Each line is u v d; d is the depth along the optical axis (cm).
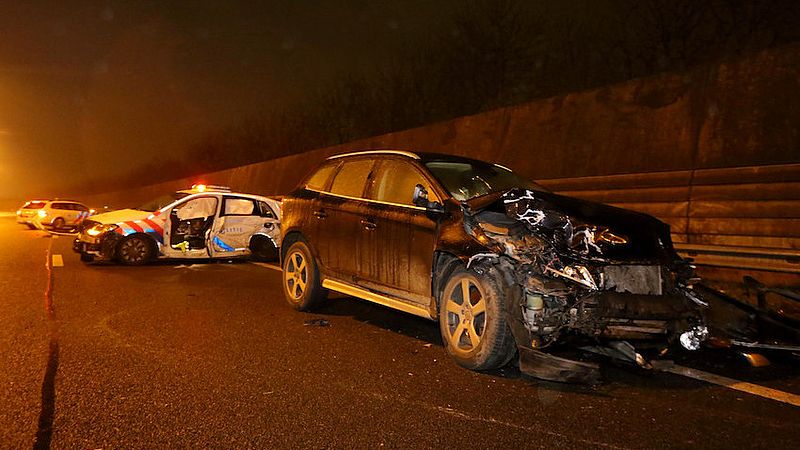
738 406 425
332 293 853
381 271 601
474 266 495
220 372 485
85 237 1131
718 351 556
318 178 747
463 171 619
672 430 383
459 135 1492
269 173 2586
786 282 781
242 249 1218
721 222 885
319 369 500
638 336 457
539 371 448
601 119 1150
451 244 513
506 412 409
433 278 543
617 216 506
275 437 364
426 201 548
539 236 475
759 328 565
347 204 661
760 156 884
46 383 450
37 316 672
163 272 1066
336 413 403
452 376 487
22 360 504
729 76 958
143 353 533
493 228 498
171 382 458
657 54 1323
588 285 447
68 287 874
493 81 1795
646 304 448
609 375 491
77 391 434
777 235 820
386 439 363
